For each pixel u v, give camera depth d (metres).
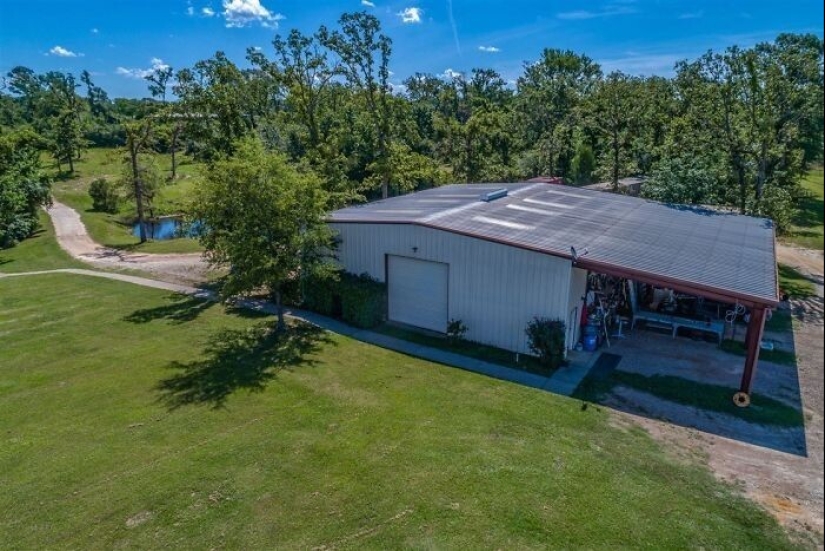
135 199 30.81
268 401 10.25
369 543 6.48
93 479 7.89
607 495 7.33
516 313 12.41
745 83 19.23
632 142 32.31
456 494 7.36
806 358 12.21
